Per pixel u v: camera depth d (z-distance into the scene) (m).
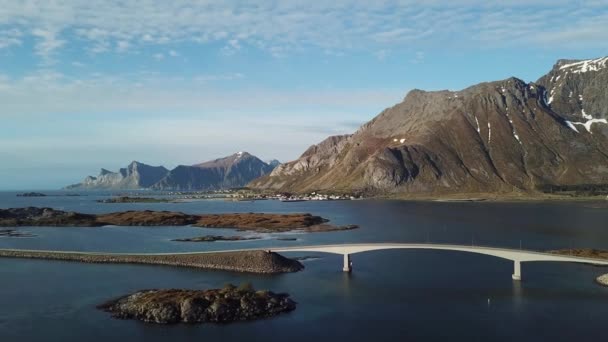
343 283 127.25
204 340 87.25
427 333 90.81
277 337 88.81
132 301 105.00
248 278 132.62
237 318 97.62
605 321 96.31
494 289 120.38
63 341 87.25
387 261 157.38
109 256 159.38
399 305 107.69
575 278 130.38
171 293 106.94
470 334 90.19
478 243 187.75
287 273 139.12
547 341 86.75
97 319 97.94
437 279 131.25
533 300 110.88
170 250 182.62
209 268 145.88
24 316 100.25
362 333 90.81
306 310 103.88
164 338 88.19
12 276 136.38
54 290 120.00
